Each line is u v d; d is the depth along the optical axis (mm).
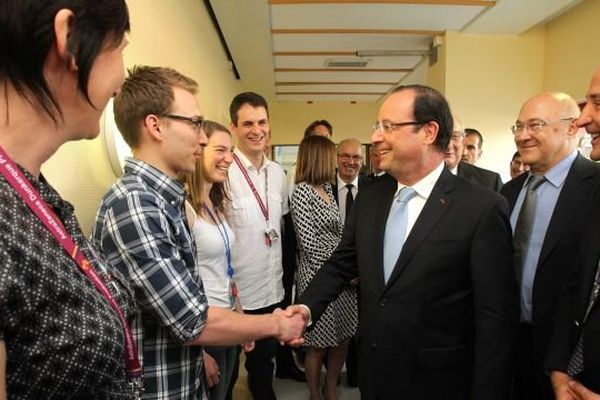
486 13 3770
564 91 3893
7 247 392
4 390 365
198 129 1036
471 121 4258
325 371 2799
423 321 1149
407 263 1165
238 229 2002
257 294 2045
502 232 1126
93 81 494
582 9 3629
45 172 1006
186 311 854
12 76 439
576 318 1153
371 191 1429
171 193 959
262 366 2123
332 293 1460
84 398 474
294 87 6965
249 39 4336
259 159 2191
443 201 1187
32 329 410
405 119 1198
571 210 1455
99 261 603
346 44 4773
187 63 2742
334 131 8250
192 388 985
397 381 1176
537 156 1566
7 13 416
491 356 1074
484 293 1094
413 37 4516
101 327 490
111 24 499
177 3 2451
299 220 2158
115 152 1366
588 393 1022
